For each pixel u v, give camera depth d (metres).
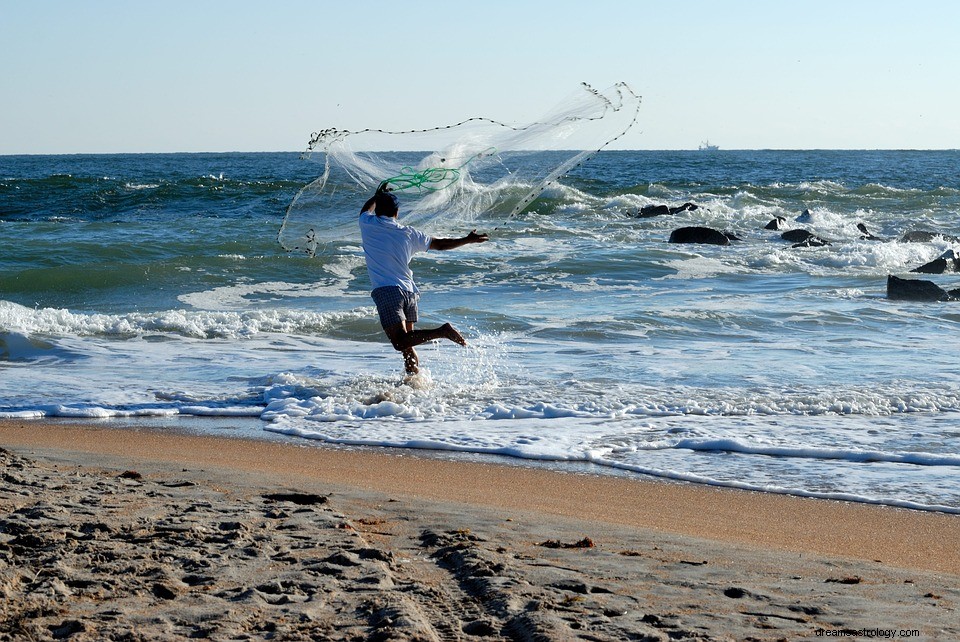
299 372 11.90
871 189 50.62
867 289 20.39
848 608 4.50
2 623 3.92
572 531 5.95
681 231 29.78
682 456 8.30
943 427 9.18
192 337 14.59
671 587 4.73
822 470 7.87
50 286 19.89
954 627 4.26
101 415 9.88
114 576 4.55
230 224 34.03
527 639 3.93
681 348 13.60
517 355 13.03
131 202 44.31
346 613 4.18
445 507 6.46
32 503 5.90
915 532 6.31
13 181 57.72
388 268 10.47
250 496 6.44
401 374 11.56
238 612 4.13
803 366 12.16
